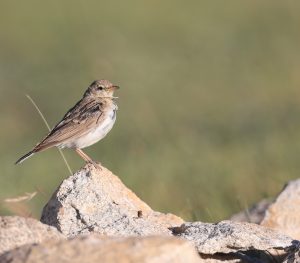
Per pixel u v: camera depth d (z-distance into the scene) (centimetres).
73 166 1742
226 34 3206
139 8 3531
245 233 820
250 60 2816
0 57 2948
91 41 3012
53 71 2723
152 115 2186
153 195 1412
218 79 2652
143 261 662
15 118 2370
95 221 855
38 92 2541
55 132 1048
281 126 2089
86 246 679
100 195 877
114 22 3381
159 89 2514
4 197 1154
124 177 1545
